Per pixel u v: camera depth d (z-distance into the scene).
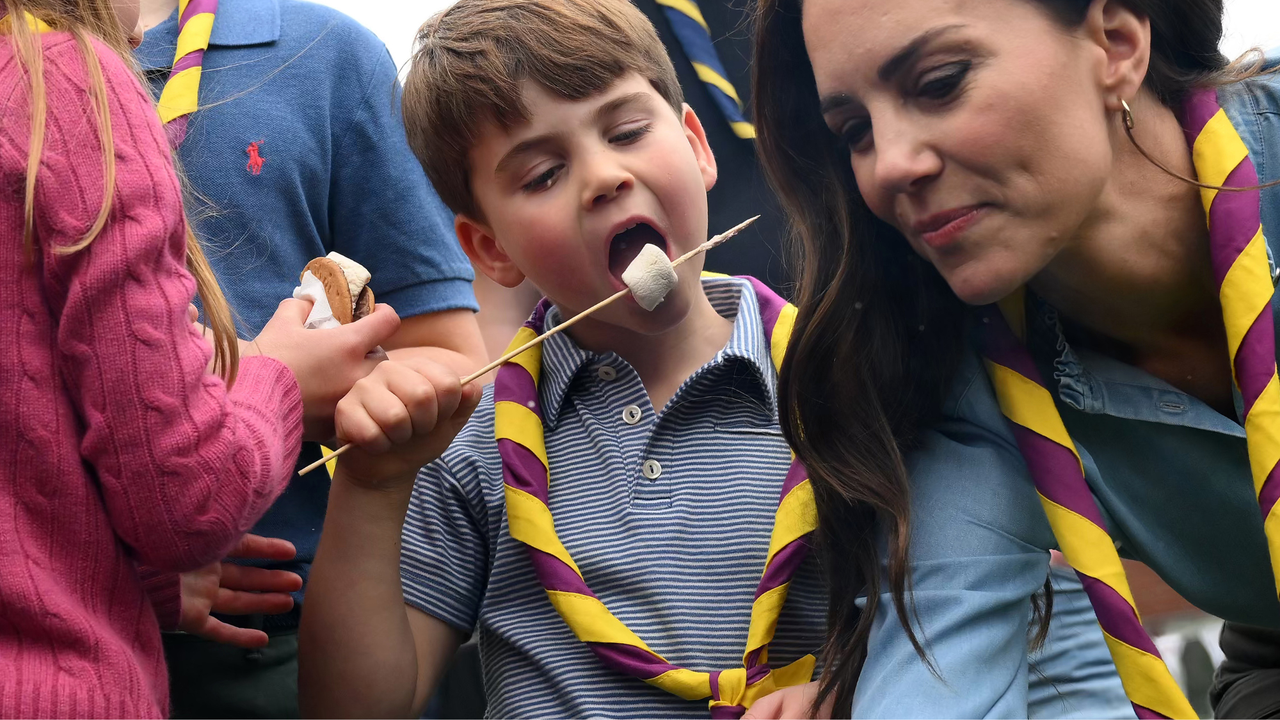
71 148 1.62
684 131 2.43
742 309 2.41
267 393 1.83
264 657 2.38
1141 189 1.93
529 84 2.22
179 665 2.32
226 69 2.54
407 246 2.66
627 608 2.19
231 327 1.87
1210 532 2.12
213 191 2.44
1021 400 2.03
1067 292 2.02
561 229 2.24
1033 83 1.74
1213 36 1.96
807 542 2.15
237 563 2.37
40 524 1.57
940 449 2.12
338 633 2.16
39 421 1.57
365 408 2.01
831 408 2.09
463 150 2.33
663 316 2.26
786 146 2.12
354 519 2.17
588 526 2.27
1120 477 2.12
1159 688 1.87
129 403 1.57
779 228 3.13
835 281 2.09
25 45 1.67
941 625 1.94
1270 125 2.02
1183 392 2.04
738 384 2.33
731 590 2.18
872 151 1.90
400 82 2.74
